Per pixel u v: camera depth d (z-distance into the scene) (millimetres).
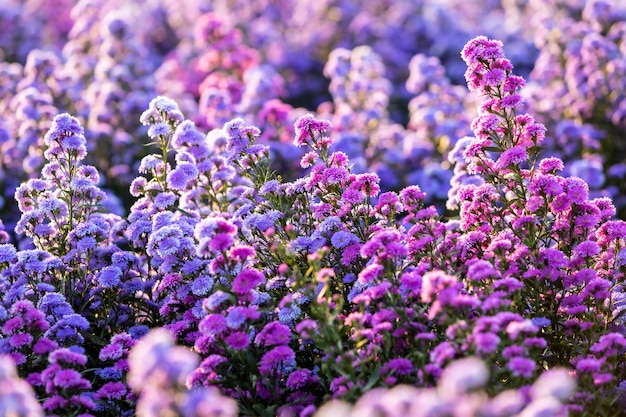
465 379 995
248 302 1211
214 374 1185
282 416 1190
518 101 1293
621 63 1898
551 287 1253
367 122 2033
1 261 1312
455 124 1928
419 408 988
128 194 1923
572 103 1954
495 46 1306
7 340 1230
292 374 1205
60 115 1406
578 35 2092
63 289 1337
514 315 1133
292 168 1871
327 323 1164
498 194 1307
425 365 1144
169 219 1339
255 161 1416
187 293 1296
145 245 1387
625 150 1906
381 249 1210
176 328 1270
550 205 1294
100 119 1978
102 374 1250
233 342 1184
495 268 1249
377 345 1185
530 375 1096
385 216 1344
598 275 1297
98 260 1369
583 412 1137
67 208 1397
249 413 1192
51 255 1351
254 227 1317
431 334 1164
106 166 1953
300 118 1364
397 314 1194
